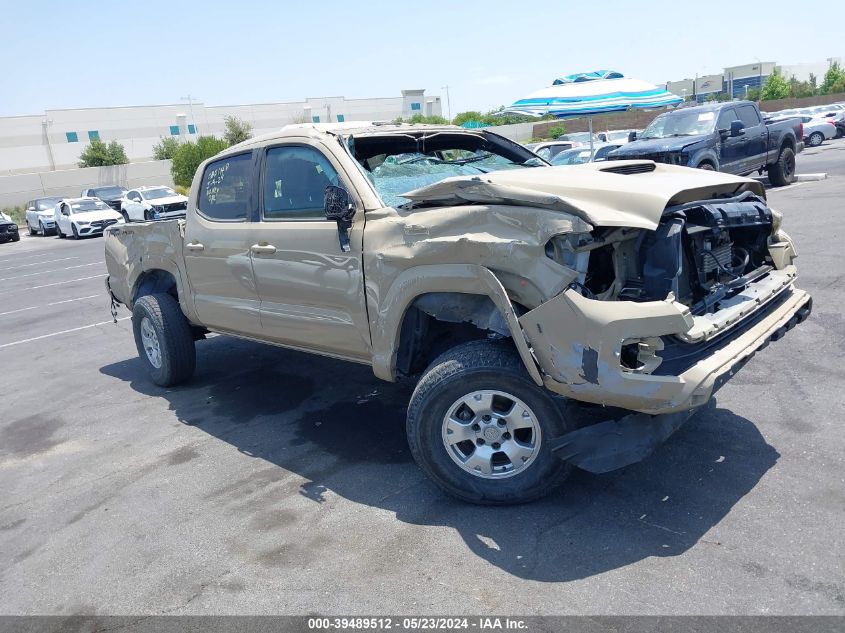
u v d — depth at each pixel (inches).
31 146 2258.9
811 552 117.2
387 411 205.3
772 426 164.9
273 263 178.4
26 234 1288.1
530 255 125.2
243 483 166.6
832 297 259.0
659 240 130.6
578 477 150.6
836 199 485.7
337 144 168.2
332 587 121.4
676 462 152.2
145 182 1800.0
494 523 136.6
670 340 125.0
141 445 198.1
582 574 117.8
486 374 132.9
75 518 157.9
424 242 140.0
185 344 239.0
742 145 547.2
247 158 191.9
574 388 123.0
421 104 3186.5
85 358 310.7
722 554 119.1
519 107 415.2
